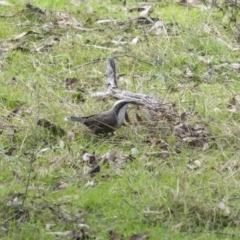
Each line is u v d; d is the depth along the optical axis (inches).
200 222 402.3
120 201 416.5
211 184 431.2
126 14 650.2
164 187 422.9
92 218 404.5
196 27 626.8
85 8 657.0
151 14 650.8
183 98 526.9
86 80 546.3
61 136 478.6
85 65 566.6
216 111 511.2
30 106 507.5
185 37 609.9
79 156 457.7
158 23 625.3
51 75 551.2
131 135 479.2
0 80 540.7
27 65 565.6
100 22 632.4
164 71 566.6
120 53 585.3
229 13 657.0
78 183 435.5
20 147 464.8
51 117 494.6
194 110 512.1
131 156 456.8
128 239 387.2
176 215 405.1
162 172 442.3
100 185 431.5
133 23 630.5
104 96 514.6
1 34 611.2
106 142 474.3
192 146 472.7
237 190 428.8
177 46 599.8
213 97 530.3
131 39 609.9
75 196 419.5
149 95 516.4
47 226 395.2
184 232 396.2
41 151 461.1
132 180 434.9
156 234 391.2
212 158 458.9
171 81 552.1
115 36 613.6
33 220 400.2
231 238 393.1
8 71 556.1
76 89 533.3
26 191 410.0
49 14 639.1
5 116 497.7
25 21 629.9
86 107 506.0
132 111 499.8
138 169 446.6
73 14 646.5
